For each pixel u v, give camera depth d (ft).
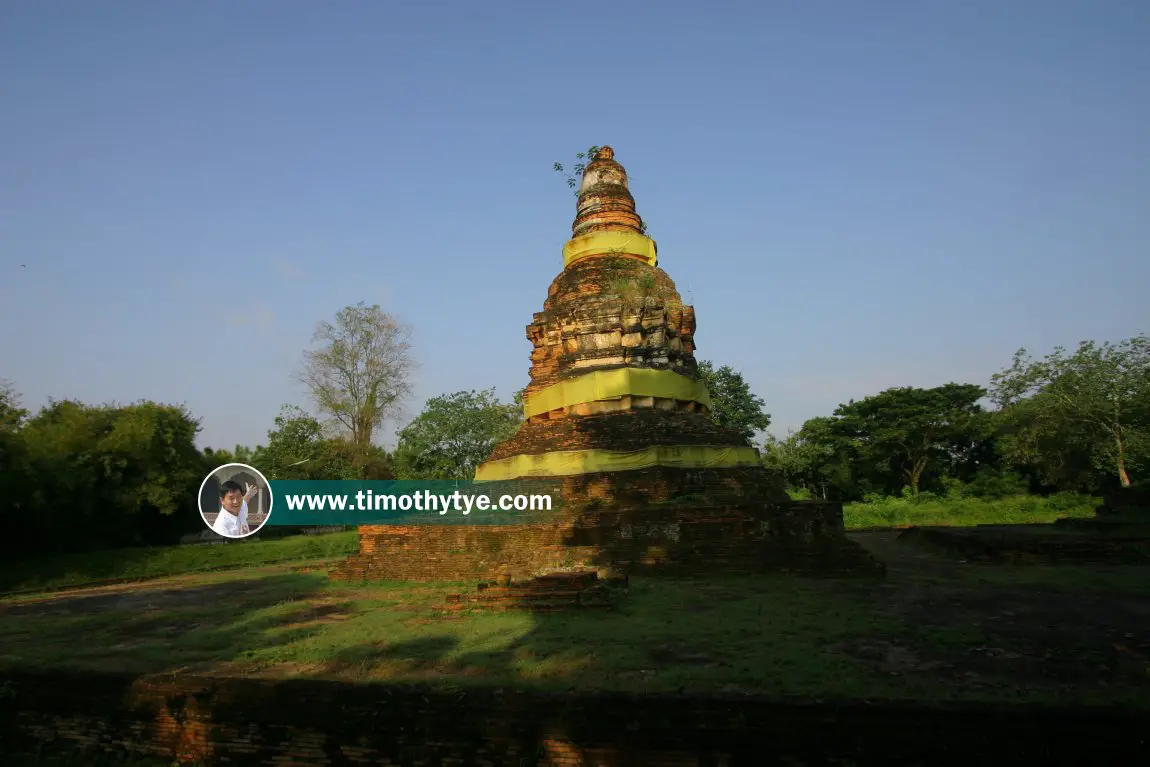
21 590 73.97
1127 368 140.77
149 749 27.48
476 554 59.62
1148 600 39.60
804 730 21.67
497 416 145.59
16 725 29.45
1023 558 58.70
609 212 84.74
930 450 192.13
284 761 25.89
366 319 148.46
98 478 97.40
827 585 46.80
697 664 27.32
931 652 28.45
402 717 24.71
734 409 153.07
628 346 74.18
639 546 55.31
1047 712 20.44
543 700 23.62
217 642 34.50
